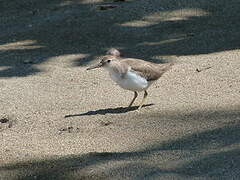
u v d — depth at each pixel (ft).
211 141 33.88
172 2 64.75
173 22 60.49
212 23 59.52
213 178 29.19
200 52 52.75
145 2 65.46
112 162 31.99
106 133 37.04
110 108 41.88
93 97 44.60
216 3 63.87
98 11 64.59
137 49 54.39
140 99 43.50
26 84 48.26
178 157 32.07
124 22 61.16
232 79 45.62
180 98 42.63
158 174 29.91
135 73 40.06
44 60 53.67
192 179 29.19
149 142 34.83
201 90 43.98
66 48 56.29
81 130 38.04
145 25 60.23
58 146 35.53
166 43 55.62
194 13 62.28
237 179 28.91
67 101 44.06
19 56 55.11
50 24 62.49
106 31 59.36
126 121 38.86
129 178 29.91
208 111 39.11
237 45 53.62
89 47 56.08
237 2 63.93
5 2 70.28
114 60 40.40
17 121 40.78
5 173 32.07
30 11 66.85
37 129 39.01
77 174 31.07
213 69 48.19
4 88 47.47
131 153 33.27
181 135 35.37
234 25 58.54
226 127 35.81
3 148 35.86
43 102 44.14
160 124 37.63
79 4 67.15
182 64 49.98
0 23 64.44
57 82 48.39
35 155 34.22
